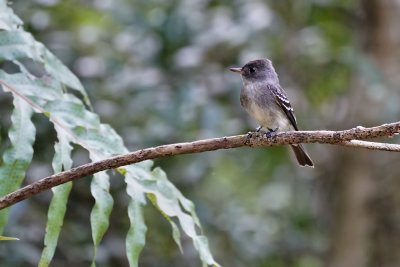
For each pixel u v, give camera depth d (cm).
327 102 1507
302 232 1493
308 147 1491
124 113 1148
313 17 1440
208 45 1214
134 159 554
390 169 1420
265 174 1468
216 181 1493
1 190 565
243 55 1248
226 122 1205
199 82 1210
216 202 1412
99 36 1273
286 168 1482
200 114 1139
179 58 1197
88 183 1138
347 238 1420
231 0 1288
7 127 1059
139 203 603
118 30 1317
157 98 1148
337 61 1395
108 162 548
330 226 1452
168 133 1132
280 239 1454
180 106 1127
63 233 1145
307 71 1432
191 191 1225
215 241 1319
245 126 1225
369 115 1384
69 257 1130
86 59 1198
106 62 1198
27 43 650
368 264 1441
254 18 1254
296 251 1446
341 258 1418
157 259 1234
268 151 1398
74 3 1286
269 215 1497
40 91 626
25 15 1134
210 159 1228
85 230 1151
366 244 1427
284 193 1520
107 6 1262
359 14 1472
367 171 1424
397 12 1430
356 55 1268
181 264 1236
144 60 1222
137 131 1131
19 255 1004
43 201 1127
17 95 611
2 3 673
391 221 1422
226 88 1215
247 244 1348
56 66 668
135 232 591
